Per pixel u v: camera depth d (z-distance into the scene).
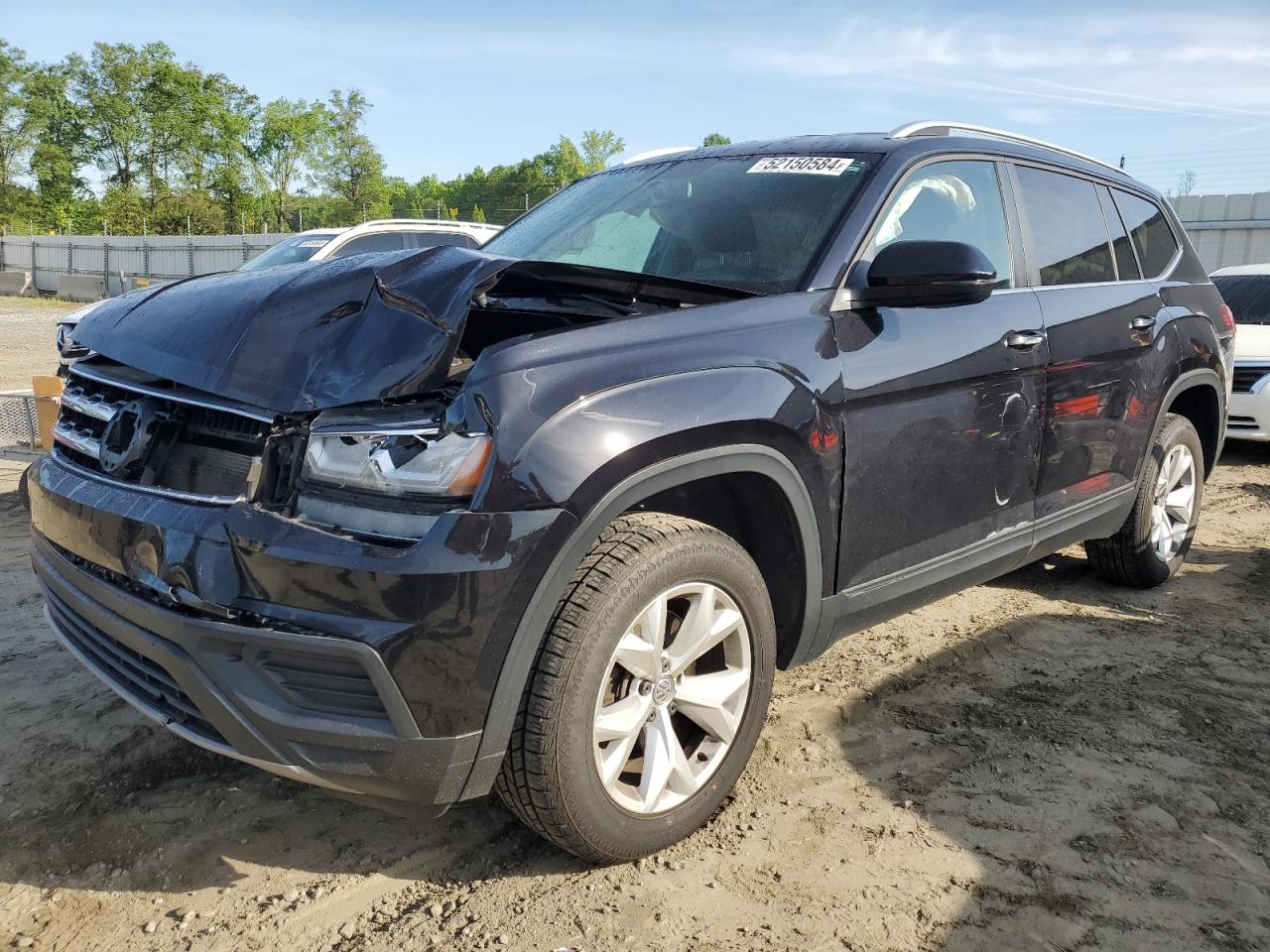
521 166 93.31
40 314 24.81
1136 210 4.07
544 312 2.60
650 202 3.22
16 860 2.30
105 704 3.08
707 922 2.11
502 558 1.89
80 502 2.20
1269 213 19.45
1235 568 4.71
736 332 2.36
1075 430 3.39
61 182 68.94
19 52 66.69
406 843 2.41
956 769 2.77
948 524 2.91
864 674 3.39
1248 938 2.08
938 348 2.77
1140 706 3.18
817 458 2.44
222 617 1.91
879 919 2.12
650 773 2.25
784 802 2.58
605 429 2.02
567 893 2.21
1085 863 2.33
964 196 3.15
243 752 1.96
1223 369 4.32
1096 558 4.24
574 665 2.02
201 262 33.31
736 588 2.34
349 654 1.83
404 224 9.09
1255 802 2.62
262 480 1.97
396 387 1.95
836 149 3.09
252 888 2.23
